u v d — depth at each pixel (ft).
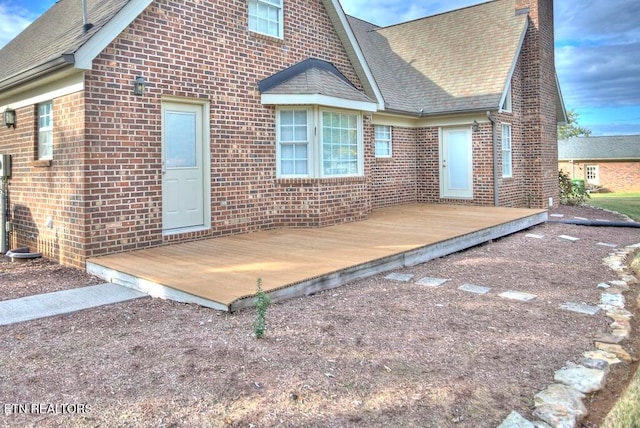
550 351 12.10
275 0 30.04
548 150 50.19
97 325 14.24
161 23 23.68
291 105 29.94
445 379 10.44
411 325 13.99
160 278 17.48
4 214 27.22
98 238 21.61
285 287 16.34
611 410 9.00
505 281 19.66
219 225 26.89
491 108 41.93
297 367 10.99
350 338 12.85
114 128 21.98
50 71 21.01
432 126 47.06
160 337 13.03
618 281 19.67
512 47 46.55
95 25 21.77
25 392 10.02
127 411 9.16
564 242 29.81
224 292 15.57
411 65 52.19
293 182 30.12
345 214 32.30
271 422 8.73
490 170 43.52
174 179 25.04
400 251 22.03
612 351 12.09
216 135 26.58
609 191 110.11
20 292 18.12
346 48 35.45
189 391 9.90
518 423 8.60
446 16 55.77
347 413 9.04
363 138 34.09
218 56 26.50
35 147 24.93
